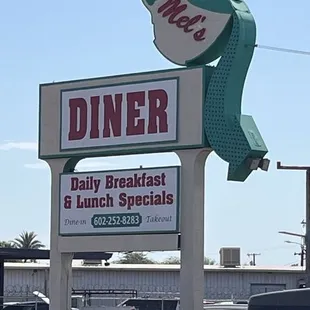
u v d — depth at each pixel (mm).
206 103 19906
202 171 20203
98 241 21250
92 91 21688
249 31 19969
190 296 19734
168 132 20359
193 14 20422
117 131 21172
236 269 52438
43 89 22578
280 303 14844
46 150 22359
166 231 20141
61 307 21797
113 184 21125
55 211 22094
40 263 54125
